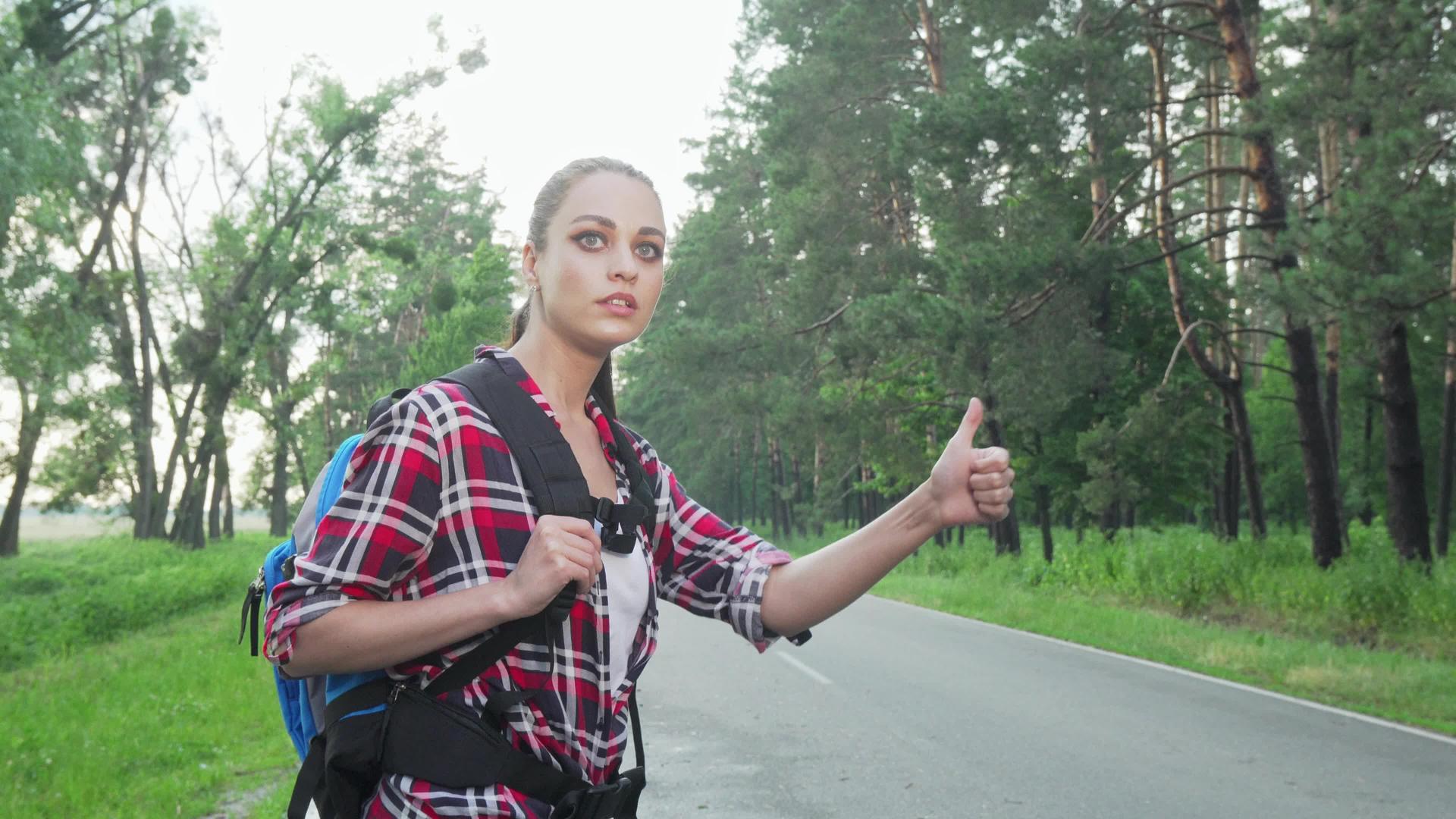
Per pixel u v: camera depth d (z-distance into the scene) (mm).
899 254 35219
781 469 70375
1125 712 9836
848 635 16172
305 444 65375
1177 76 29078
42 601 19469
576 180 1801
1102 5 22094
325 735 1663
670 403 80812
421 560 1613
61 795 6684
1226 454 33219
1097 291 23750
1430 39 17156
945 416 36219
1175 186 21891
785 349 38438
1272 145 20516
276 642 1545
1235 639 14977
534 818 1602
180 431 46219
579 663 1657
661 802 6965
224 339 45844
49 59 31562
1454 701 10336
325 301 46562
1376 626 15406
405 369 41312
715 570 1965
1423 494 19984
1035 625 17250
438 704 1605
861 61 37906
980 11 23797
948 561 32906
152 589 21359
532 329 1845
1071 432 30359
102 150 40281
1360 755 8086
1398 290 15461
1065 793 7023
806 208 37781
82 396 34031
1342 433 53000
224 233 45094
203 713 9750
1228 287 30109
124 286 40125
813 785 7320
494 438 1639
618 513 1688
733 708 10219
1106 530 30203
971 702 10375
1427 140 16938
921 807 6742
